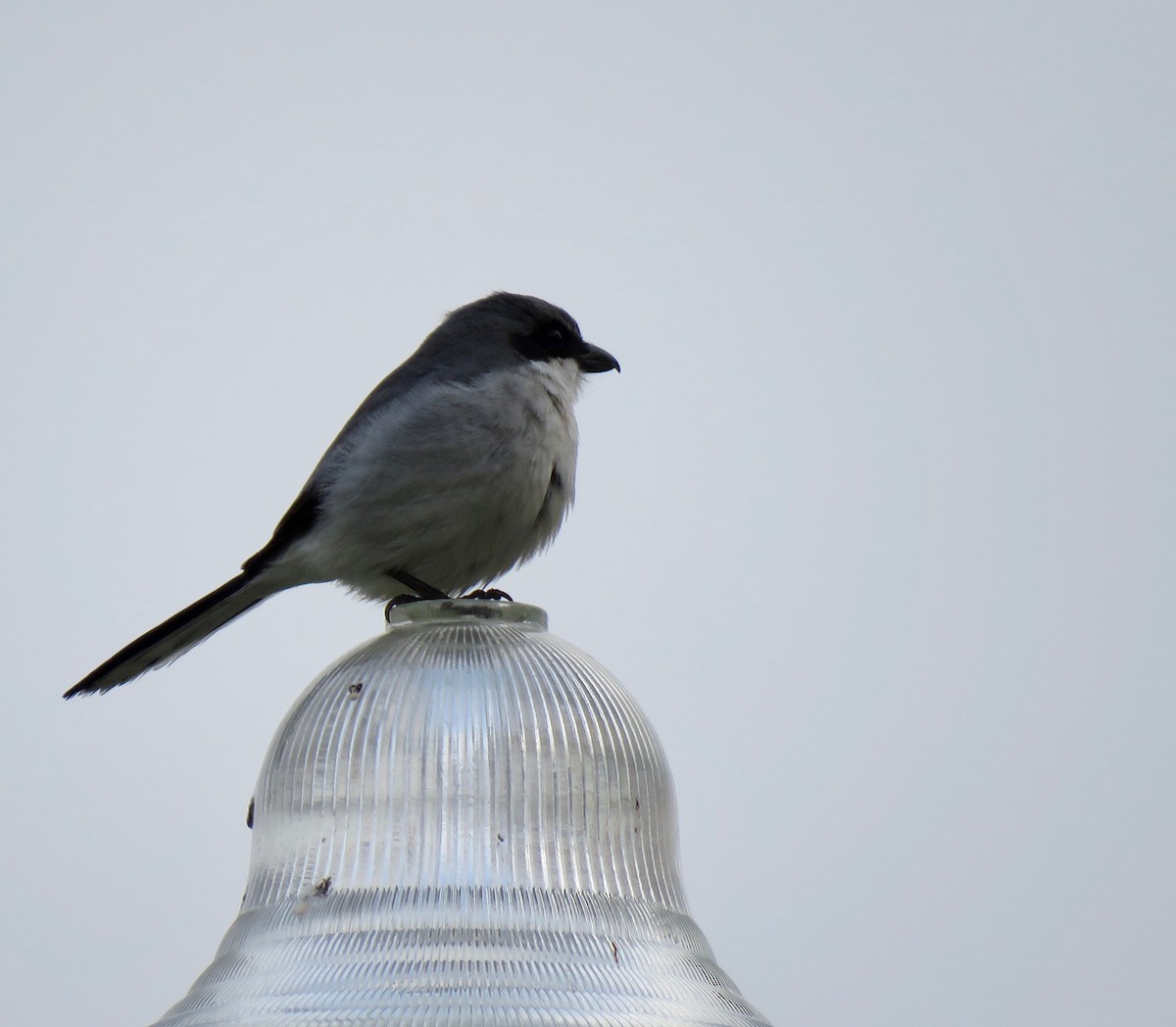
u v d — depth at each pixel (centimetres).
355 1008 538
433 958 561
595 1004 551
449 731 627
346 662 677
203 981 603
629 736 668
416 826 612
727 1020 582
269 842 646
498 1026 529
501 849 610
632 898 629
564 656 680
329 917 593
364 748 630
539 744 632
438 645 668
